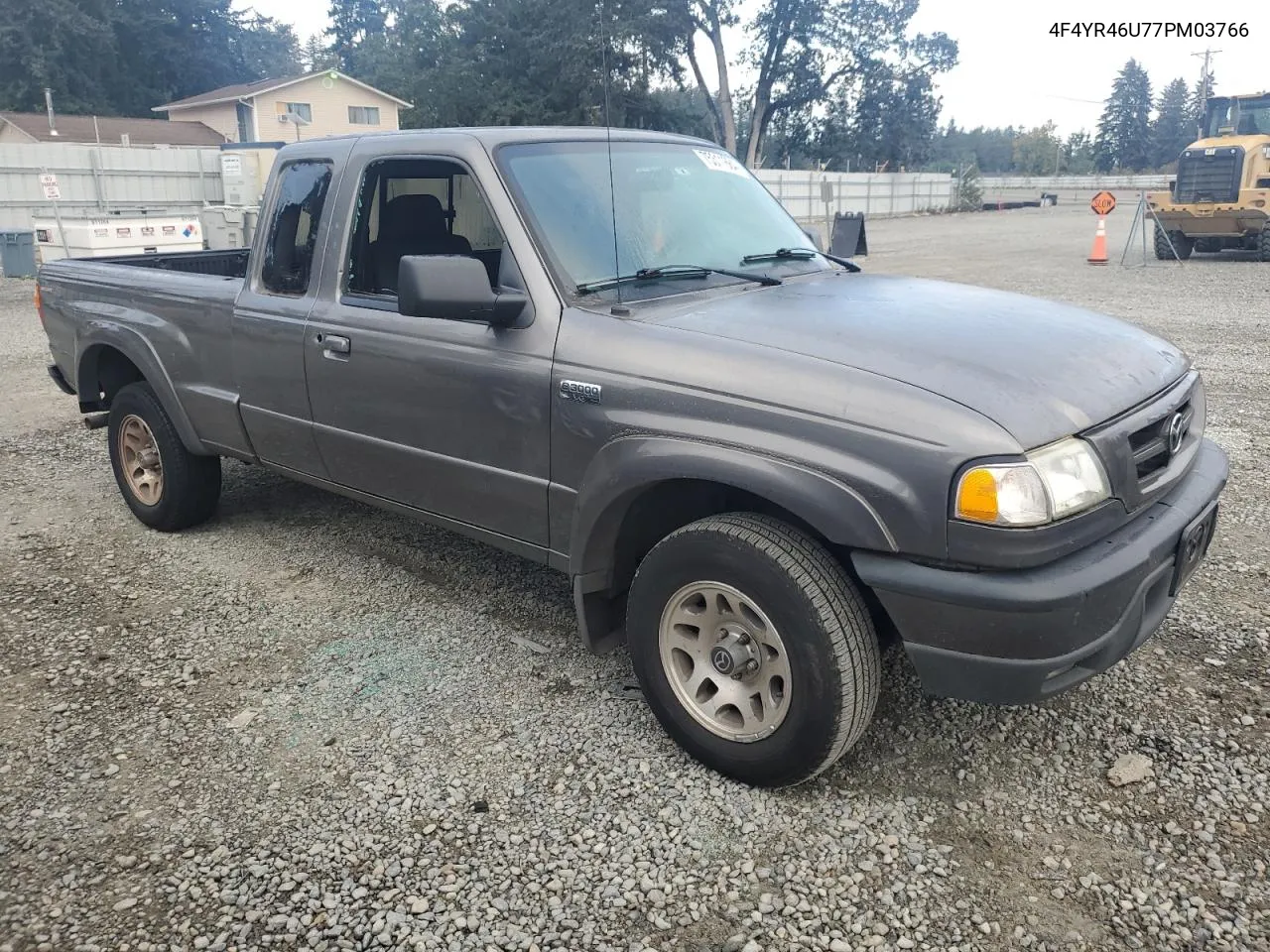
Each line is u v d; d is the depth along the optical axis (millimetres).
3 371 9555
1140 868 2578
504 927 2443
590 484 3061
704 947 2373
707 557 2820
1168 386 2988
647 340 2980
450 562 4711
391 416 3730
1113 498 2598
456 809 2885
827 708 2666
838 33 43656
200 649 3877
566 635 3961
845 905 2486
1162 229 17953
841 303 3217
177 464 4891
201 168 23031
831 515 2559
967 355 2732
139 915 2502
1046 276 15562
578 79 28391
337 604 4270
